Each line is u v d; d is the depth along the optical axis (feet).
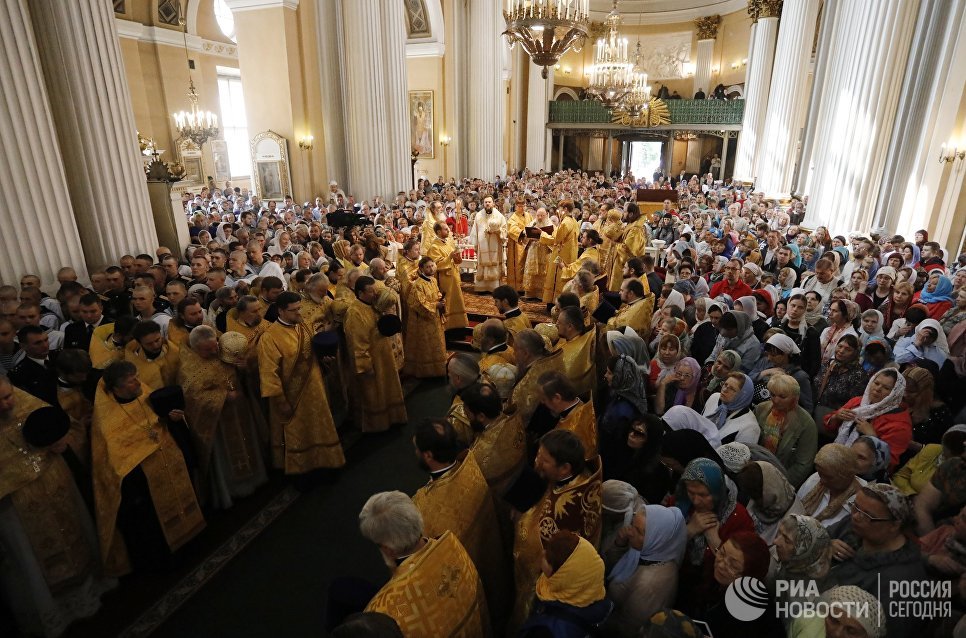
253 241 22.43
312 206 41.75
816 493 8.66
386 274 20.92
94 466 10.82
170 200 24.94
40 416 9.65
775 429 10.36
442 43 60.80
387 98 43.04
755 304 16.49
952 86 27.43
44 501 10.01
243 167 76.13
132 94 56.75
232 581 11.82
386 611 5.95
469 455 8.61
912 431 11.02
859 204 30.53
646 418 9.79
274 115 43.50
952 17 27.27
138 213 21.50
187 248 25.14
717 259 24.11
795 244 24.70
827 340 14.30
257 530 13.35
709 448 8.32
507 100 89.35
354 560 12.47
